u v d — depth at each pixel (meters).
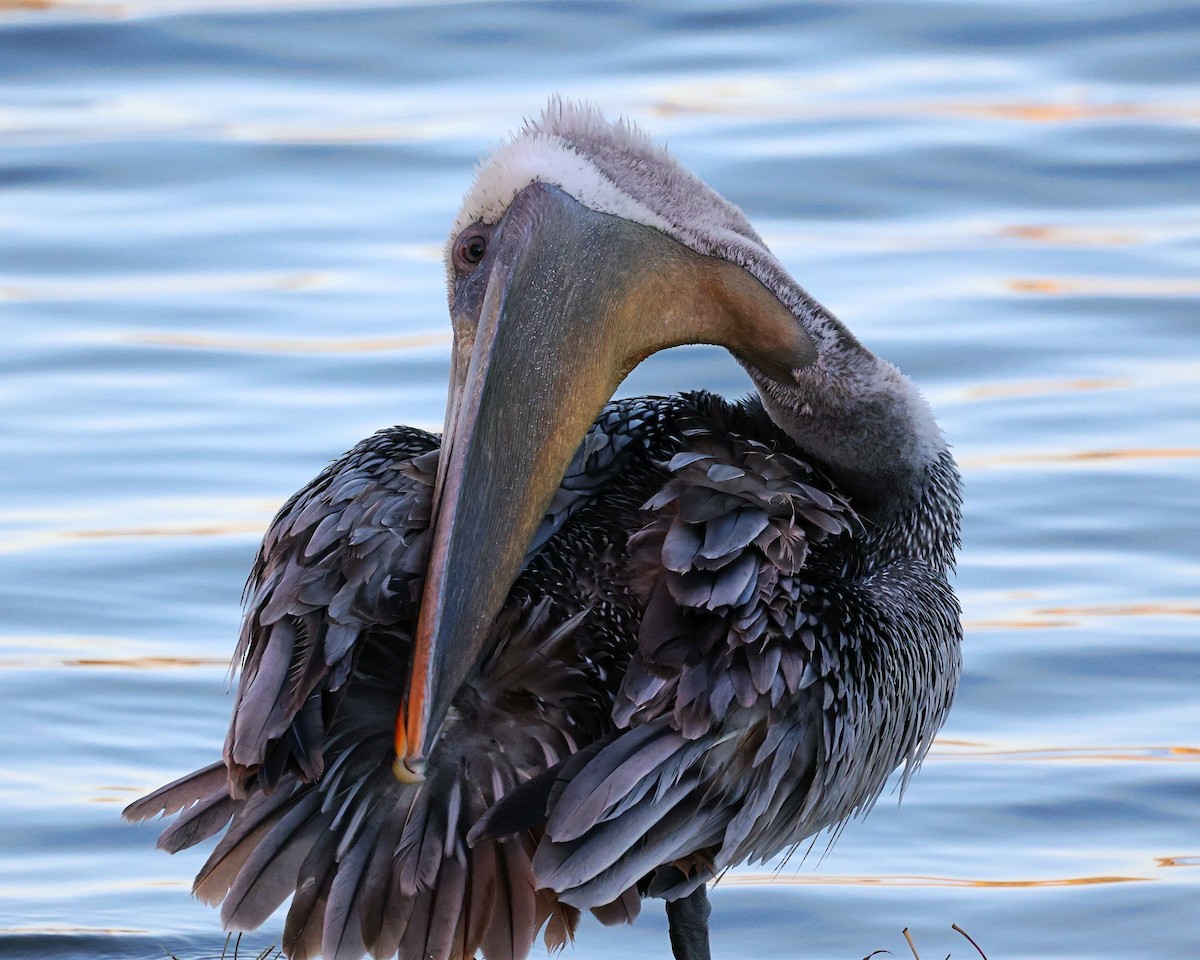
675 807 7.69
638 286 8.42
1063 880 10.38
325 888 7.97
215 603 13.10
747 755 7.79
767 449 8.66
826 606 8.09
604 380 8.24
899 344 16.69
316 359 16.55
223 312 17.48
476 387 7.76
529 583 8.35
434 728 7.27
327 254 18.67
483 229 8.16
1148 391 16.02
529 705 8.02
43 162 20.75
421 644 7.27
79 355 16.69
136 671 12.23
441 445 8.00
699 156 20.31
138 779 11.18
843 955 9.78
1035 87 22.20
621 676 8.18
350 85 22.62
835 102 21.73
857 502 9.42
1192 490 14.38
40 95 22.55
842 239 18.91
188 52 23.50
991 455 14.98
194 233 19.17
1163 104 21.67
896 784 11.34
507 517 7.77
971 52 23.22
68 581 13.27
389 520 7.95
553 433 7.98
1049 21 23.73
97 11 24.48
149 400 15.94
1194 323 17.09
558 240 8.09
